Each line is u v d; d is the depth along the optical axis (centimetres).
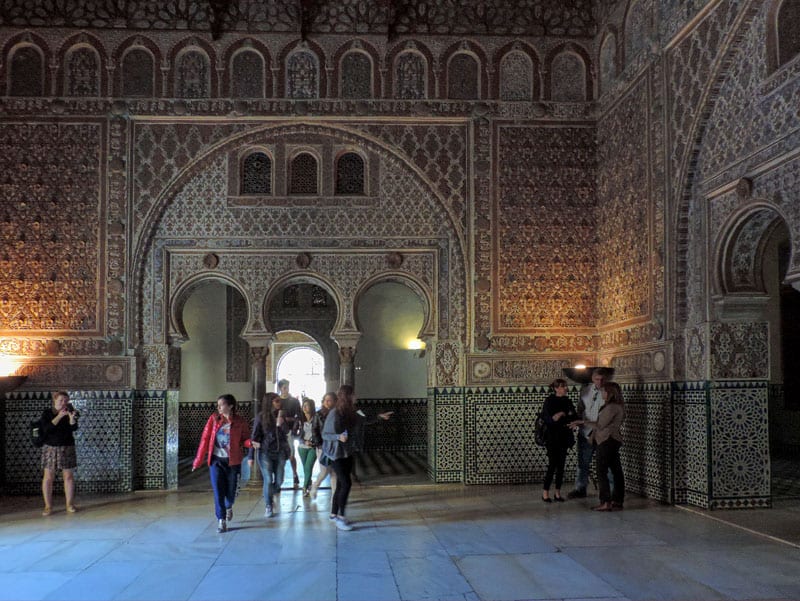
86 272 1054
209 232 1081
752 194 739
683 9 848
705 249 827
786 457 1345
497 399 1078
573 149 1100
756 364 820
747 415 820
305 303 1694
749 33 745
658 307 901
